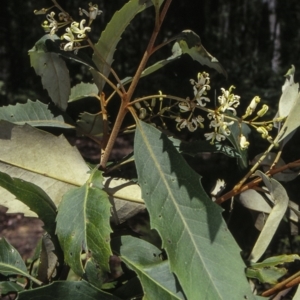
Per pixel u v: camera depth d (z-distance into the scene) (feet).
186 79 4.07
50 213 0.82
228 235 0.74
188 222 0.74
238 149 0.96
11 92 8.69
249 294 0.70
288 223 1.03
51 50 0.86
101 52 0.88
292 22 9.15
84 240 0.73
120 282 0.88
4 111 0.95
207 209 0.75
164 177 0.77
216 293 0.69
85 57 0.87
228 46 8.34
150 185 0.77
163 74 4.48
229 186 1.07
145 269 0.74
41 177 0.88
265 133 0.83
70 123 1.00
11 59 9.03
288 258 0.78
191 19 7.14
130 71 8.53
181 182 0.77
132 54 8.59
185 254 0.71
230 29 9.16
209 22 8.68
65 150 0.89
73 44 0.85
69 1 8.26
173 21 7.05
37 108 0.98
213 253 0.72
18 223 5.00
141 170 0.78
